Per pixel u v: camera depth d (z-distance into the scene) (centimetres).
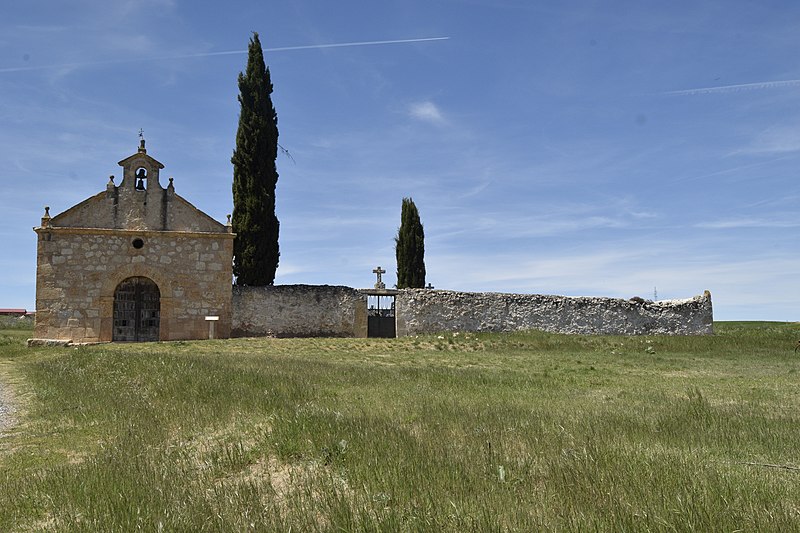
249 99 3375
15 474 860
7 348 2636
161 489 706
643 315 3531
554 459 759
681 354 2694
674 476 678
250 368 1717
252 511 621
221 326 2962
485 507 605
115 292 2889
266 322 3114
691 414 1109
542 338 3016
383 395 1339
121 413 1185
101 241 2870
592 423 996
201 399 1271
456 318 3344
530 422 1012
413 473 710
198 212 2980
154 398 1334
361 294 3259
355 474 726
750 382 1728
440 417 1048
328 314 3200
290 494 684
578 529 543
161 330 2895
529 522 570
